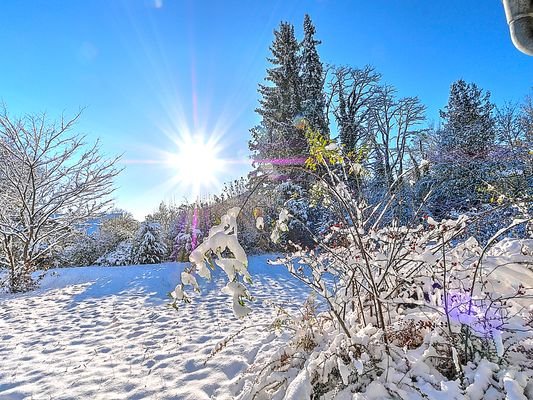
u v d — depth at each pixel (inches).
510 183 410.0
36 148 415.2
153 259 522.6
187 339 177.3
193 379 128.3
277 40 761.0
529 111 631.2
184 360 146.5
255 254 493.0
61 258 564.1
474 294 104.4
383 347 89.4
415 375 80.0
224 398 110.7
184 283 75.5
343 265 112.0
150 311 242.7
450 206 422.3
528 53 78.3
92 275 399.5
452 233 102.4
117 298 290.5
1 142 403.5
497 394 70.1
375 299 101.4
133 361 151.1
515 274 113.7
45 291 342.0
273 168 96.0
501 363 79.6
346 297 106.3
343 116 837.8
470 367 80.2
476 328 86.0
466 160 452.8
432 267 102.7
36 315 247.1
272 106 813.2
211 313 229.1
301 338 108.4
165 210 703.7
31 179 419.8
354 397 75.2
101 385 128.3
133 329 202.2
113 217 658.8
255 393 95.2
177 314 230.2
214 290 301.0
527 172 416.2
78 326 214.8
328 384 87.5
